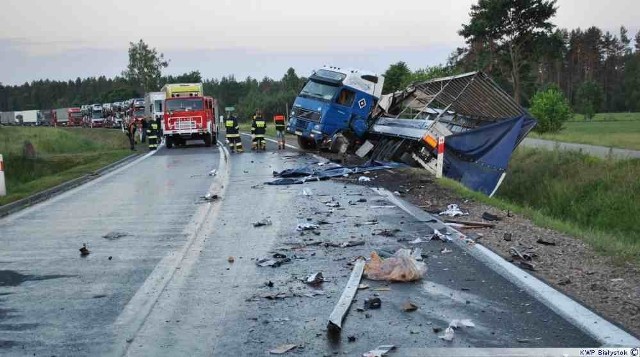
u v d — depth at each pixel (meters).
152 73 102.44
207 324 5.52
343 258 7.83
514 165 25.25
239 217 11.05
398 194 13.66
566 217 19.31
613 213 17.98
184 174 19.03
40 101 187.00
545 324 5.32
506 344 4.88
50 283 7.01
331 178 16.73
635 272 7.00
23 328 5.50
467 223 10.09
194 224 10.51
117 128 71.12
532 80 68.62
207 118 32.75
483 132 18.41
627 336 5.02
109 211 12.30
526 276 6.87
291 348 4.88
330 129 24.25
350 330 5.26
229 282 6.86
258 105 79.19
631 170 19.81
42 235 9.98
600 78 116.06
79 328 5.48
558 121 43.78
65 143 40.25
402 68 62.03
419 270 6.86
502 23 62.47
